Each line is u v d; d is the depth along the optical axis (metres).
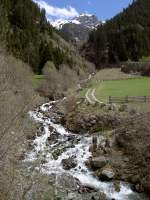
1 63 17.48
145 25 192.38
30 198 17.12
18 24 117.56
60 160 32.44
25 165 17.86
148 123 34.94
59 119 47.78
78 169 30.83
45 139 37.94
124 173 29.05
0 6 65.12
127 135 34.03
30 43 106.62
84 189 26.20
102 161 30.83
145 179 27.22
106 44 181.75
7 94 16.30
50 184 24.97
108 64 169.38
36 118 46.69
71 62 117.19
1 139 13.87
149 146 31.02
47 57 101.38
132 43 169.50
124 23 198.12
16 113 14.93
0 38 25.45
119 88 69.00
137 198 25.45
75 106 51.53
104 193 26.05
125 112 41.97
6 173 14.24
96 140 36.62
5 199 13.54
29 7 141.12
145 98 47.34
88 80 99.00
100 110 44.84
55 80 77.31
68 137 40.12
